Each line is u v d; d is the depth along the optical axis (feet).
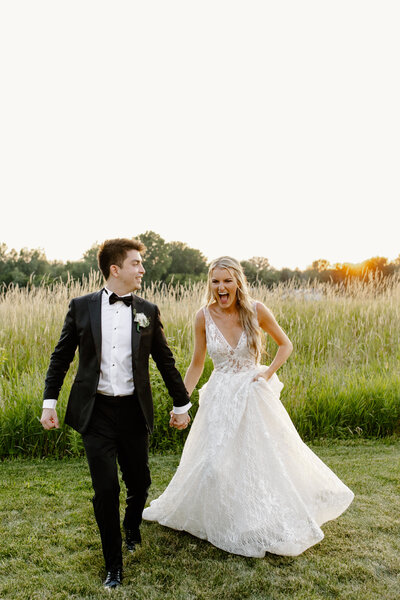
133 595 7.82
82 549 9.27
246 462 9.18
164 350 9.29
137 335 8.64
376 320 26.63
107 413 8.46
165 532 9.86
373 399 17.83
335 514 9.68
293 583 8.09
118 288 8.87
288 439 9.54
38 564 8.74
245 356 10.13
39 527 10.12
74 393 8.57
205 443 9.63
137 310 8.81
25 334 22.66
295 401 17.30
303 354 22.95
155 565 8.65
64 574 8.43
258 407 9.56
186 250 141.90
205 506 9.20
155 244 120.88
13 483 12.57
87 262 61.72
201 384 16.85
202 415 10.05
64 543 9.47
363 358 23.66
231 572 8.41
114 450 8.34
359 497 11.64
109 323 8.65
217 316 10.35
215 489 9.09
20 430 14.89
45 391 8.75
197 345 10.77
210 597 7.75
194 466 9.62
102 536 8.03
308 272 37.70
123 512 10.86
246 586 8.00
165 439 15.71
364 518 10.49
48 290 26.61
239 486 9.08
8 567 8.66
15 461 14.48
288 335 24.58
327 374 19.83
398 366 21.74
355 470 13.58
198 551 9.11
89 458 8.20
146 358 8.80
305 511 8.91
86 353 8.50
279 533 8.71
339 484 9.80
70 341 8.83
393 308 27.45
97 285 26.76
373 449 15.80
